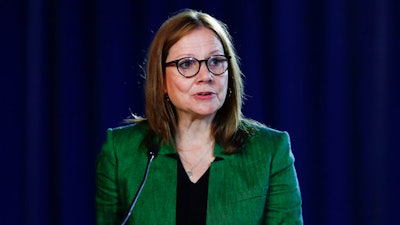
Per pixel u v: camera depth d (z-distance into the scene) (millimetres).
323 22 7887
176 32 4125
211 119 4340
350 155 7969
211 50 4094
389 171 7926
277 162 4297
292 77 7930
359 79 7914
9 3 7945
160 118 4336
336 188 7953
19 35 7984
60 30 7945
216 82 4090
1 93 7965
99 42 7941
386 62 7828
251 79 7969
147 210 4195
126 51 7996
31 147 7984
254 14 7945
